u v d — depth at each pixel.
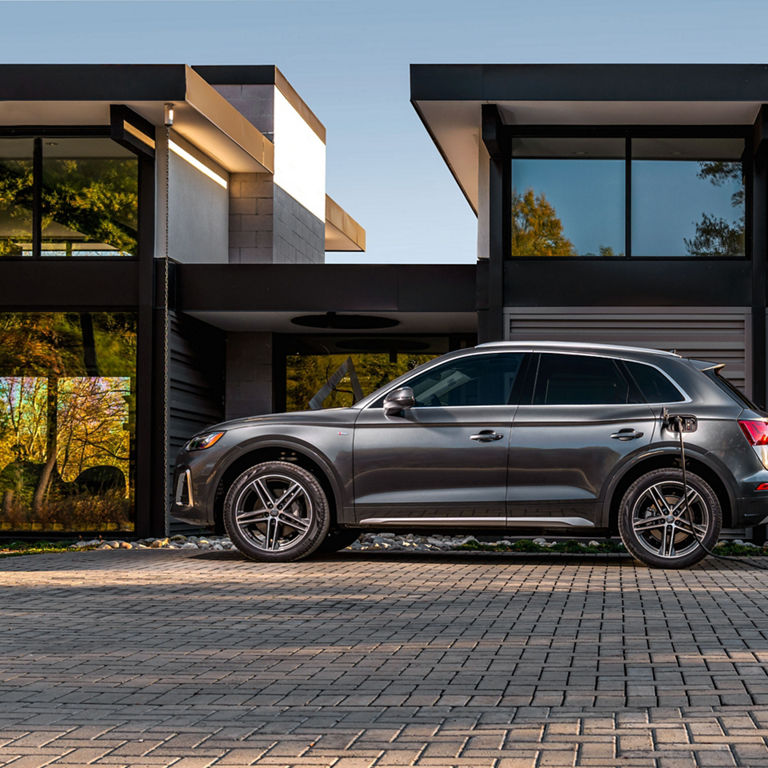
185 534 14.53
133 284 13.91
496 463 9.21
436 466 9.28
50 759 3.60
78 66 12.99
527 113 13.23
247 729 3.98
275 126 18.02
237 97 18.09
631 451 9.09
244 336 16.81
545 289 13.51
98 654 5.42
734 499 9.03
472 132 13.98
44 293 13.95
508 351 9.49
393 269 14.41
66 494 13.98
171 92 13.03
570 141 13.67
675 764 3.45
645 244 13.53
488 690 4.57
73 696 4.52
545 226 13.60
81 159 14.09
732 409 9.15
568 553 11.01
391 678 4.82
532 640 5.68
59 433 14.05
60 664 5.18
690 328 13.41
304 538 9.48
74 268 13.91
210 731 3.95
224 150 15.91
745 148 13.59
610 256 13.54
